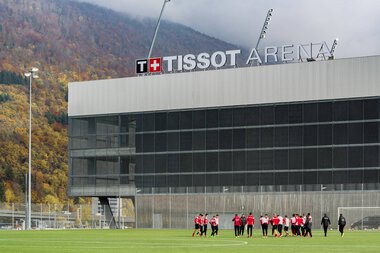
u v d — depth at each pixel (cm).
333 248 4594
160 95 11144
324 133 10012
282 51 10575
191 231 9219
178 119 10994
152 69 11394
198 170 10794
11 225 12200
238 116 10575
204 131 10794
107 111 11544
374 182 9669
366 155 9744
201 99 10844
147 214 11131
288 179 10188
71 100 11831
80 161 11725
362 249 4462
